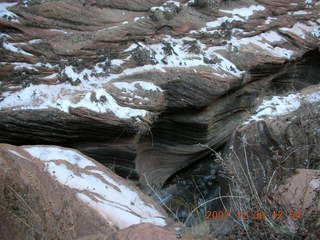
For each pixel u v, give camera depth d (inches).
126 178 206.1
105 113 191.3
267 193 111.0
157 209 145.9
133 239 102.3
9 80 195.2
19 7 195.8
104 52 206.1
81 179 135.4
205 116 215.8
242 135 157.8
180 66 214.4
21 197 118.7
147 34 216.2
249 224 105.9
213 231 120.3
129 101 199.3
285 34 260.7
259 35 252.5
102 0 209.0
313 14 275.0
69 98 191.2
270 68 247.3
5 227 122.4
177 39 224.2
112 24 209.8
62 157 142.9
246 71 232.1
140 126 196.9
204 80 213.6
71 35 201.9
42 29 199.0
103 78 202.4
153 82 207.8
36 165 126.5
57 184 122.0
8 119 184.4
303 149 142.1
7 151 126.5
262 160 150.2
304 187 117.3
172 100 212.1
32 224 119.3
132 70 208.4
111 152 201.0
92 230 113.5
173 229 120.7
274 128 153.5
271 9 260.4
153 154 224.4
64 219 116.2
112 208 125.6
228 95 227.1
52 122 187.5
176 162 226.7
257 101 239.6
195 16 231.1
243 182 129.2
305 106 167.0
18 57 194.9
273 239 99.7
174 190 222.8
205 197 213.3
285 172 125.3
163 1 224.1
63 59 200.4
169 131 222.1
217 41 233.3
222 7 244.2
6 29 195.5
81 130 192.4
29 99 189.6
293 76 271.6
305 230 98.3
